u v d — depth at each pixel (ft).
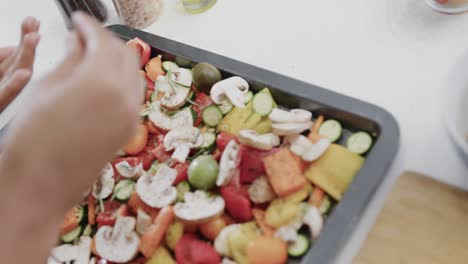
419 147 2.02
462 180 1.88
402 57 2.32
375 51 2.39
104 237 2.17
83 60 1.25
